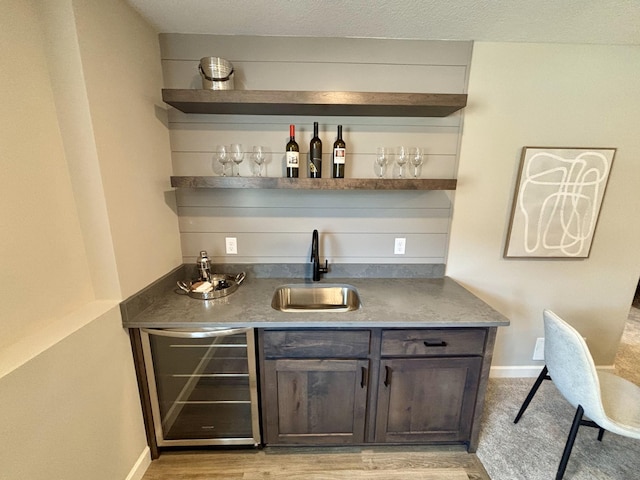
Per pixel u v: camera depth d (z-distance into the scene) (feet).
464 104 4.75
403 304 5.03
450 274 6.43
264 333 4.51
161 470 4.81
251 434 5.06
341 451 5.18
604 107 5.63
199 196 5.89
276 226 6.10
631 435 3.89
